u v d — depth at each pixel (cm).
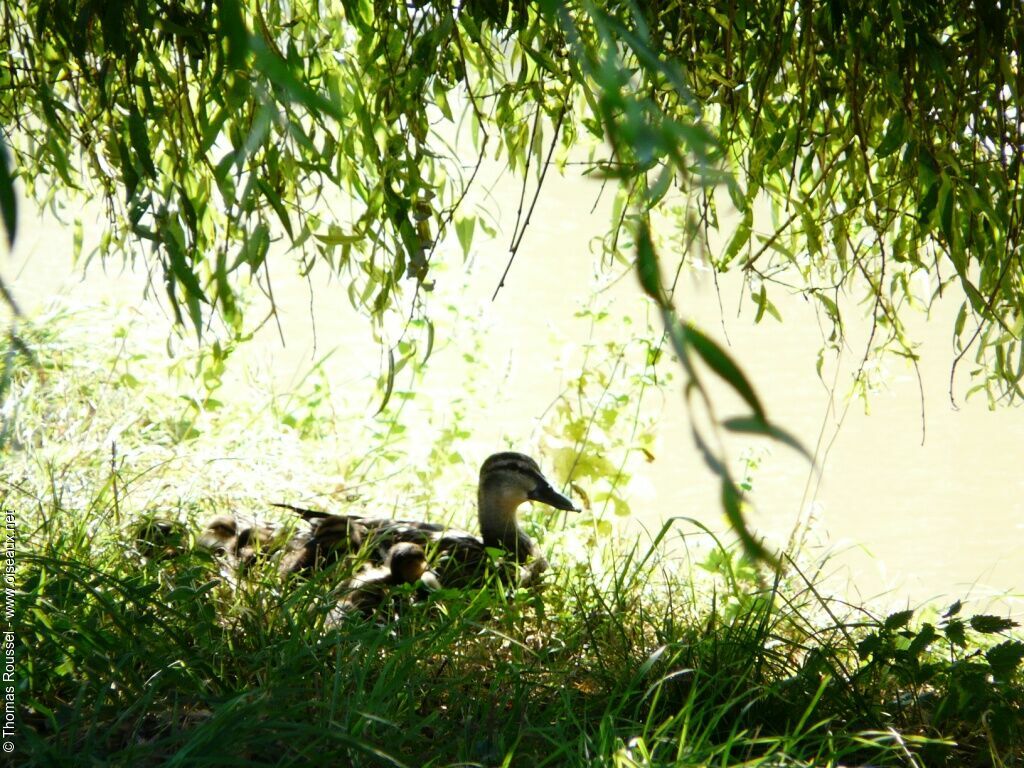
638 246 240
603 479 1502
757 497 1762
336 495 1412
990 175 855
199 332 706
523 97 896
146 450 1280
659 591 1204
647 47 272
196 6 749
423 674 785
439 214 848
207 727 609
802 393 2258
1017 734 800
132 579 856
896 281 1159
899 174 962
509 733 721
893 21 845
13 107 946
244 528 1152
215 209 941
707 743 709
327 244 826
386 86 802
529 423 1914
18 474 1182
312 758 620
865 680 861
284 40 895
